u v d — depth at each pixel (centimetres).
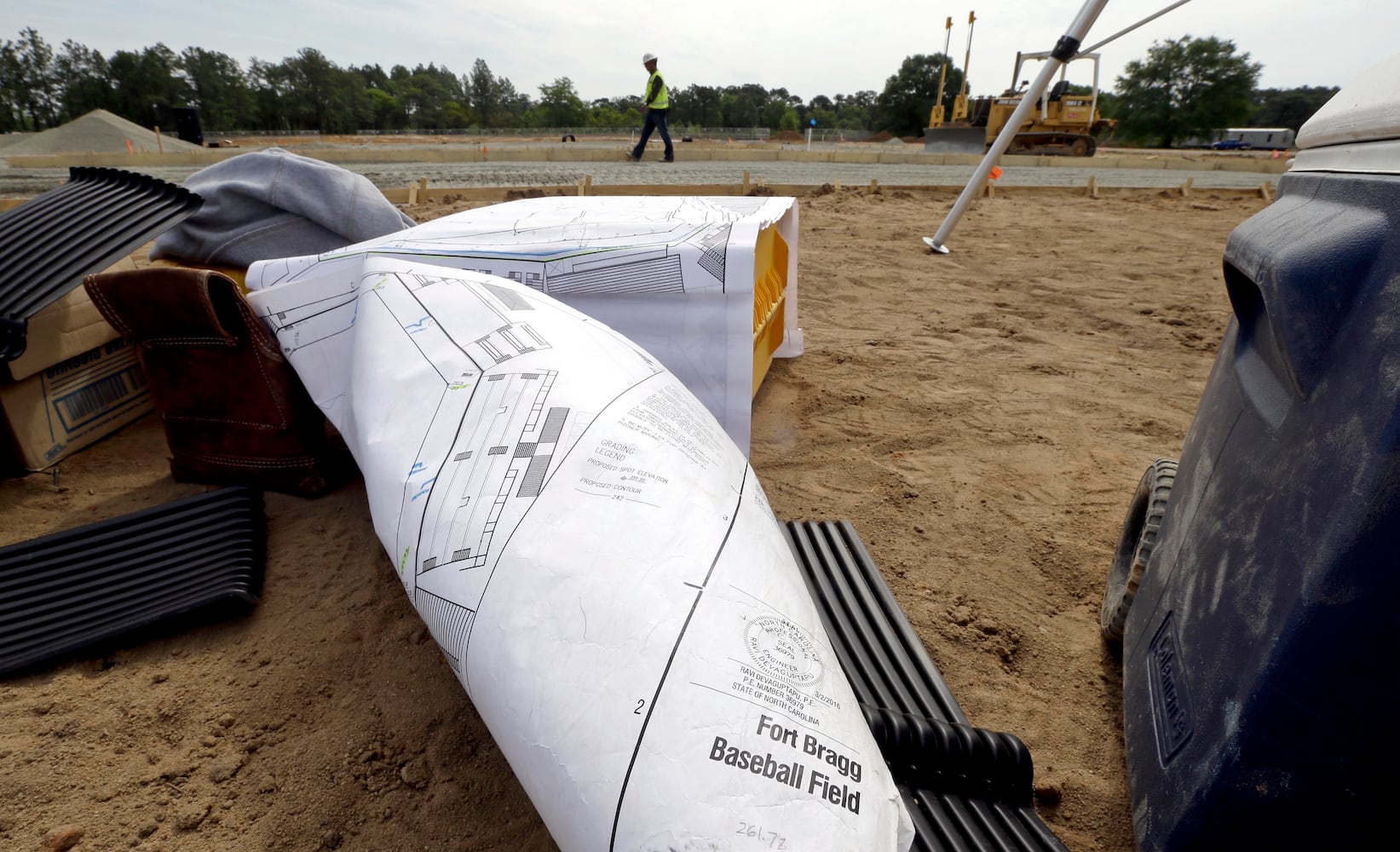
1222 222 1045
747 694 116
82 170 348
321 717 190
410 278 229
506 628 130
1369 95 129
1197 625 150
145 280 252
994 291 660
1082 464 346
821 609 212
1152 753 161
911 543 279
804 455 345
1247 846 128
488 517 148
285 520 279
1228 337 187
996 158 742
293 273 274
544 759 117
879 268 729
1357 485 103
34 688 196
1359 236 115
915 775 164
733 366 272
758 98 11544
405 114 9662
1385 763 110
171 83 7106
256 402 276
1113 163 1948
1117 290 669
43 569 233
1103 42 640
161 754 178
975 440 365
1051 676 218
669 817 103
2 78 6588
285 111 8194
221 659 209
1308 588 110
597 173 1345
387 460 178
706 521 145
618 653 120
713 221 296
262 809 165
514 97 11369
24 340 267
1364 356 109
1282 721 116
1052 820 174
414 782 172
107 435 340
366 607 231
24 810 162
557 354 188
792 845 102
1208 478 169
